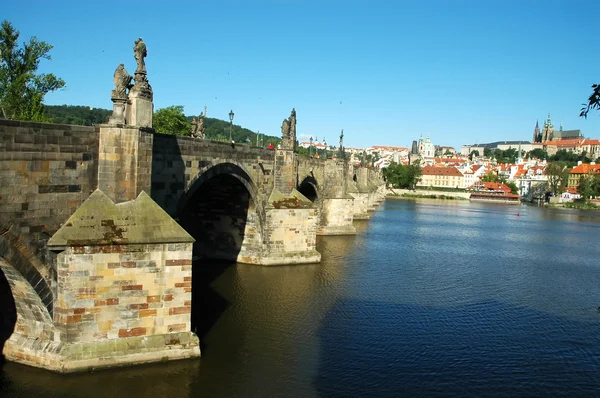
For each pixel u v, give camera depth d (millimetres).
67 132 31094
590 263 87125
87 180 32625
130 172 33406
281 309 49312
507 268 79000
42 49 67938
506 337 45750
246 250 67062
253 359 37188
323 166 104250
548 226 147250
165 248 33094
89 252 31141
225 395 31922
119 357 32156
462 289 62875
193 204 67250
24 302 31406
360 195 139625
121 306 32312
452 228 131000
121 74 33219
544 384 36500
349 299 54406
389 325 46875
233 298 51938
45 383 30750
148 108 34969
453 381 36062
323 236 103062
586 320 52250
